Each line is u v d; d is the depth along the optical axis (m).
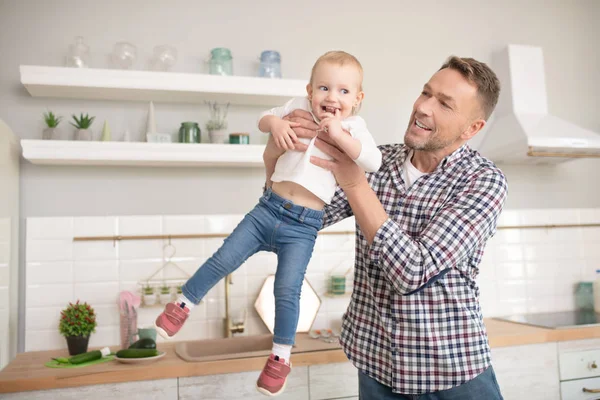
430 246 1.23
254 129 2.74
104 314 2.48
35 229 2.45
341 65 1.31
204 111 2.68
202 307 2.60
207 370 2.03
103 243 2.51
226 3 2.76
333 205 1.54
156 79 2.39
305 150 1.32
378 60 2.95
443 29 3.07
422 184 1.45
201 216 2.62
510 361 2.36
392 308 1.40
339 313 2.75
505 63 3.00
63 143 2.29
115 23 2.61
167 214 2.60
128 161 2.39
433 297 1.38
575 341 2.46
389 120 2.94
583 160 3.21
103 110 2.57
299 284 1.33
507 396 2.34
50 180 2.49
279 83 2.52
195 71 2.69
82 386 1.94
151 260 2.55
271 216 1.35
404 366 1.38
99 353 2.15
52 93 2.44
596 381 2.47
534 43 3.21
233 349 2.45
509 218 3.04
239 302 2.63
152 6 2.67
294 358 2.13
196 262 2.60
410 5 3.04
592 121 3.25
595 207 3.21
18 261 2.42
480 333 1.41
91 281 2.48
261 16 2.81
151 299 2.44
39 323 2.41
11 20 2.51
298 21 2.86
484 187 1.34
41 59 2.52
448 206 1.34
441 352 1.36
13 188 2.37
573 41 3.29
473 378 1.37
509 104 2.96
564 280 3.09
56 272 2.45
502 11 3.18
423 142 1.40
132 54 2.47
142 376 1.98
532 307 3.02
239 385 2.07
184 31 2.69
